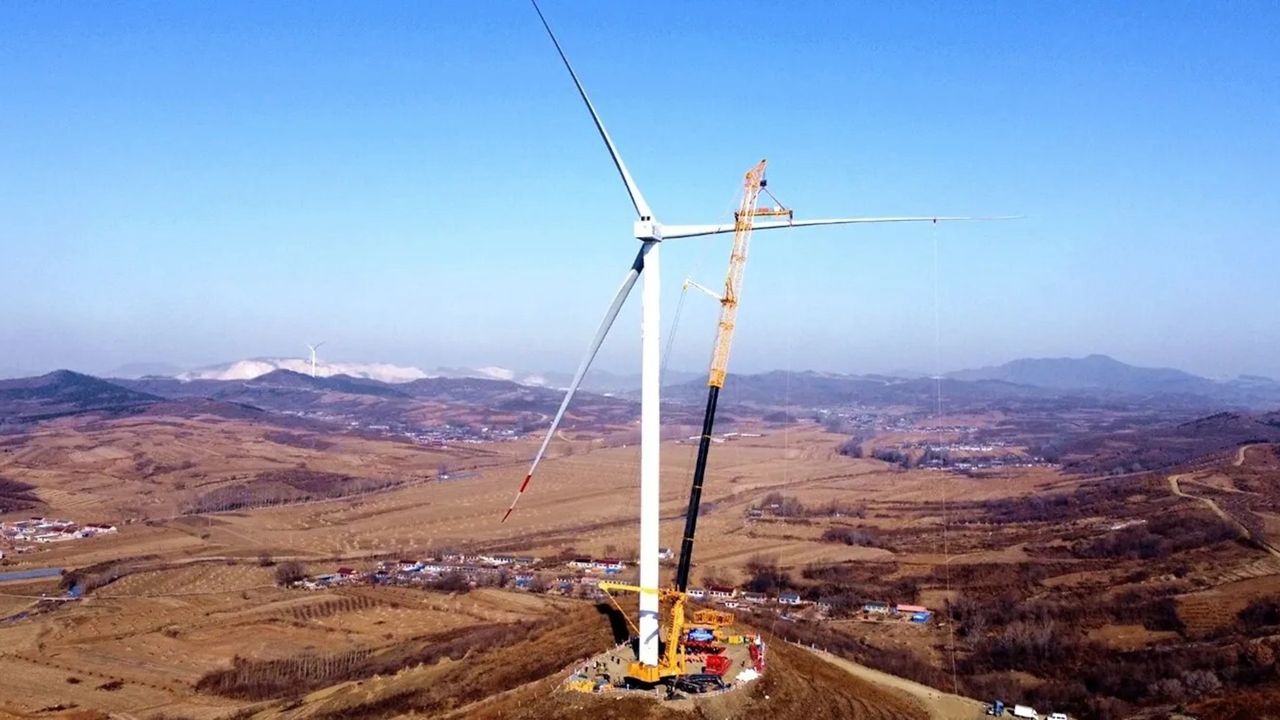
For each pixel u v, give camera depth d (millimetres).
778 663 142625
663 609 164250
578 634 168500
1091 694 167125
